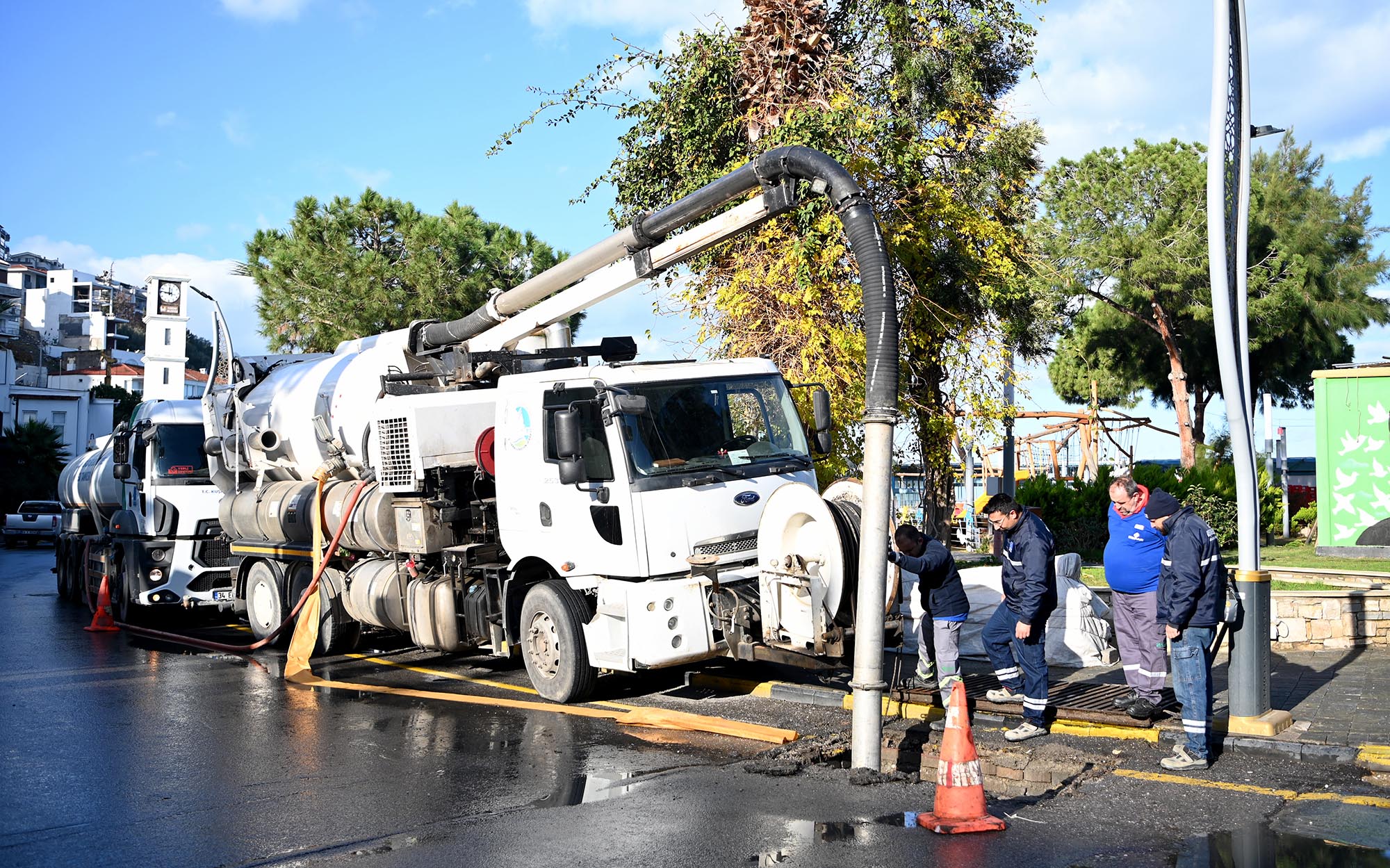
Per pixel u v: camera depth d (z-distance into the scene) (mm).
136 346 111312
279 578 13172
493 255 30891
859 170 13758
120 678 11141
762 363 9719
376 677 11000
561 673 9219
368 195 31000
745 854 5352
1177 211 31125
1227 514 20562
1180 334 33000
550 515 9305
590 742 7914
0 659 12609
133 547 15109
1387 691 8781
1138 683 7762
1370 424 17500
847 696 9016
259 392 13961
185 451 15367
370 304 29797
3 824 6238
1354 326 32062
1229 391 7570
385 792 6730
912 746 7625
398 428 10727
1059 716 8070
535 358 11492
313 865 5418
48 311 99500
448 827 5961
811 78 14500
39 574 27234
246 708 9508
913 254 14570
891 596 8625
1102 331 33906
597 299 10070
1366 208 32562
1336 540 17734
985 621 10852
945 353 15484
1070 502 20156
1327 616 10805
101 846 5816
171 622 16312
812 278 13359
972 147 15734
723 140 15211
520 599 10000
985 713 8438
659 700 9391
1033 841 5512
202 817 6312
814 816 5965
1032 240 21688
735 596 8469
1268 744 7215
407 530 10805
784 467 9281
